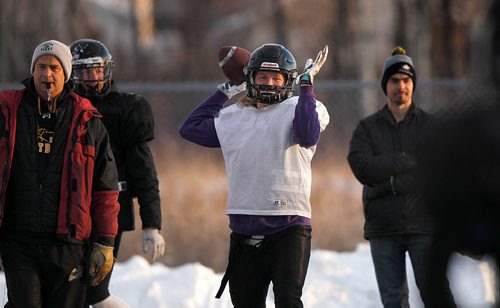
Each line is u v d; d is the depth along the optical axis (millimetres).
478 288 26281
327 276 32531
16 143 19203
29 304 19203
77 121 19484
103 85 23406
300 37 133500
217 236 41750
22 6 74250
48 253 19250
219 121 21031
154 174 23688
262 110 20672
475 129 11898
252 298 20812
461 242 12195
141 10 138375
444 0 81750
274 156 20359
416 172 12336
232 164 20688
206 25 147750
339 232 42875
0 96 19438
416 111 24188
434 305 12516
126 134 23391
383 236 23844
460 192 11984
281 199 20266
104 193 20016
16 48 74062
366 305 29906
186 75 118312
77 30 83062
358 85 41188
